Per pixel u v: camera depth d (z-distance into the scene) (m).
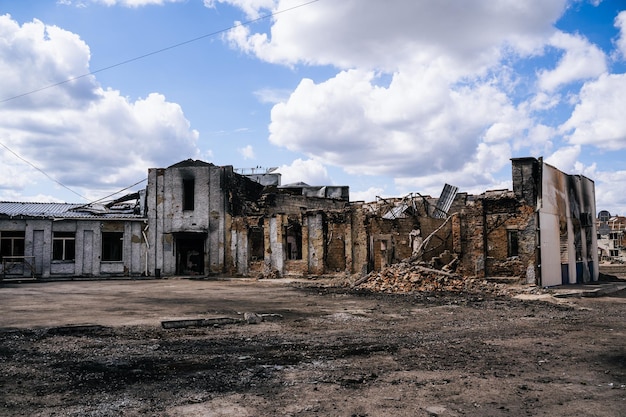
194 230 34.31
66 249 32.75
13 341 9.52
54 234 32.47
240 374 7.02
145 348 8.91
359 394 6.08
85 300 17.64
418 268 23.36
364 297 19.23
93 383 6.53
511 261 23.20
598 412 5.44
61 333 10.50
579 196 28.12
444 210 31.09
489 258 23.84
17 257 30.88
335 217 30.78
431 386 6.44
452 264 24.39
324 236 30.92
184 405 5.62
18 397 5.91
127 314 13.66
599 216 83.50
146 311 14.37
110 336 10.20
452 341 9.78
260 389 6.27
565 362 7.90
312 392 6.15
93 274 32.94
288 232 32.72
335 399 5.87
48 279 31.14
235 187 35.41
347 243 29.84
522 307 16.03
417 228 27.66
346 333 10.77
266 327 11.59
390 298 18.84
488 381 6.71
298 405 5.64
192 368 7.38
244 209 35.44
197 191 34.91
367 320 12.86
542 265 22.64
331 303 17.00
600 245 72.88
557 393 6.16
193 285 26.16
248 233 33.78
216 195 34.62
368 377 6.88
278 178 48.84
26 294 20.16
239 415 5.30
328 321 12.64
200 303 16.78
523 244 22.91
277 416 5.27
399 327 11.68
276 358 8.12
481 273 23.69
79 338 9.94
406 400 5.84
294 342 9.62
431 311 14.84
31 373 7.06
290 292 21.64
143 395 6.00
